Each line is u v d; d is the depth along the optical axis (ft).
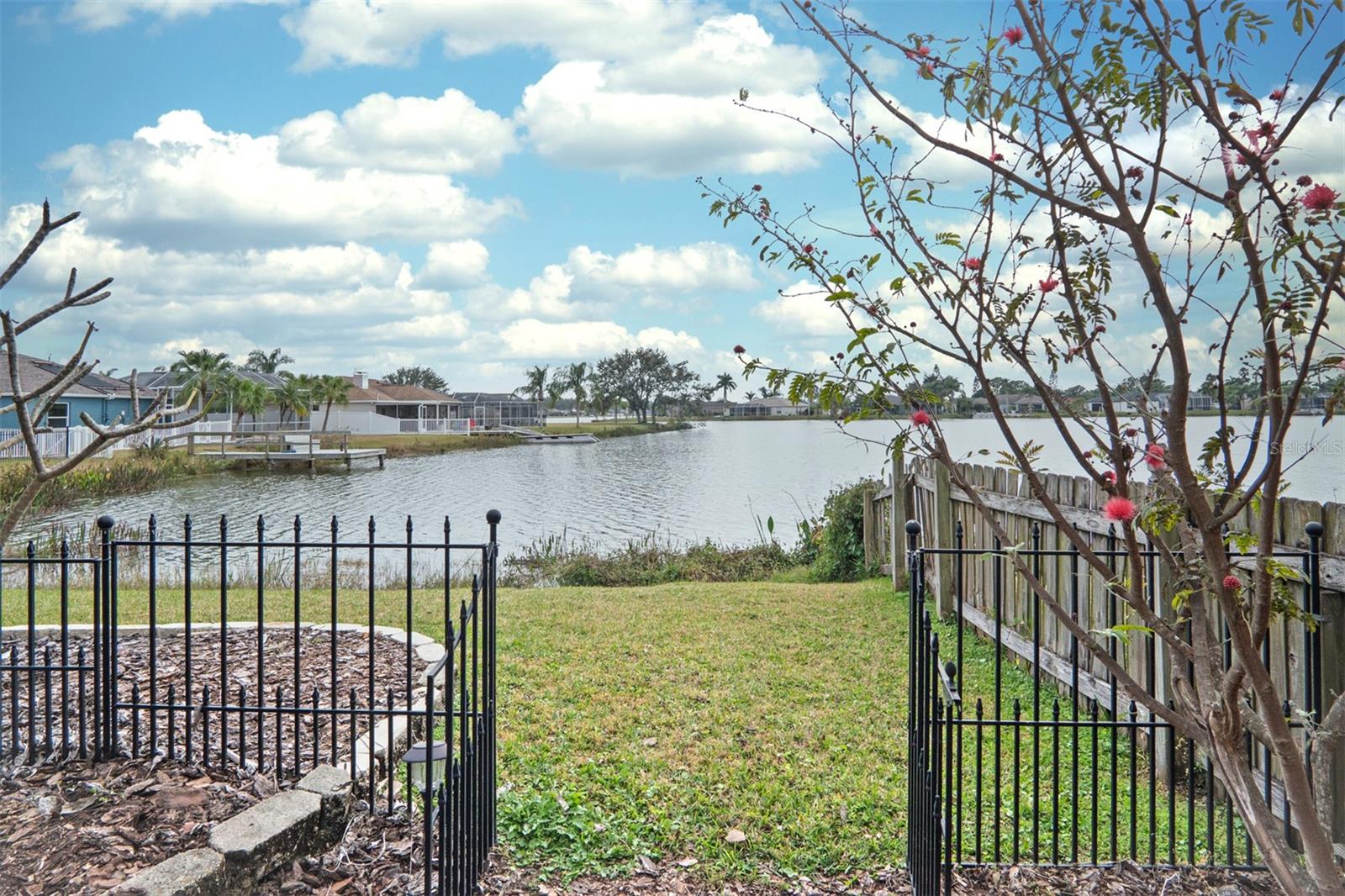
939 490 23.15
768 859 10.94
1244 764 6.40
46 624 21.70
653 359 388.57
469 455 159.33
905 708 16.24
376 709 11.73
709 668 18.95
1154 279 5.59
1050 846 11.25
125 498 82.07
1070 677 16.63
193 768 11.19
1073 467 20.35
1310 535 9.12
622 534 58.70
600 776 13.10
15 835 9.60
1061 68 5.61
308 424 200.03
